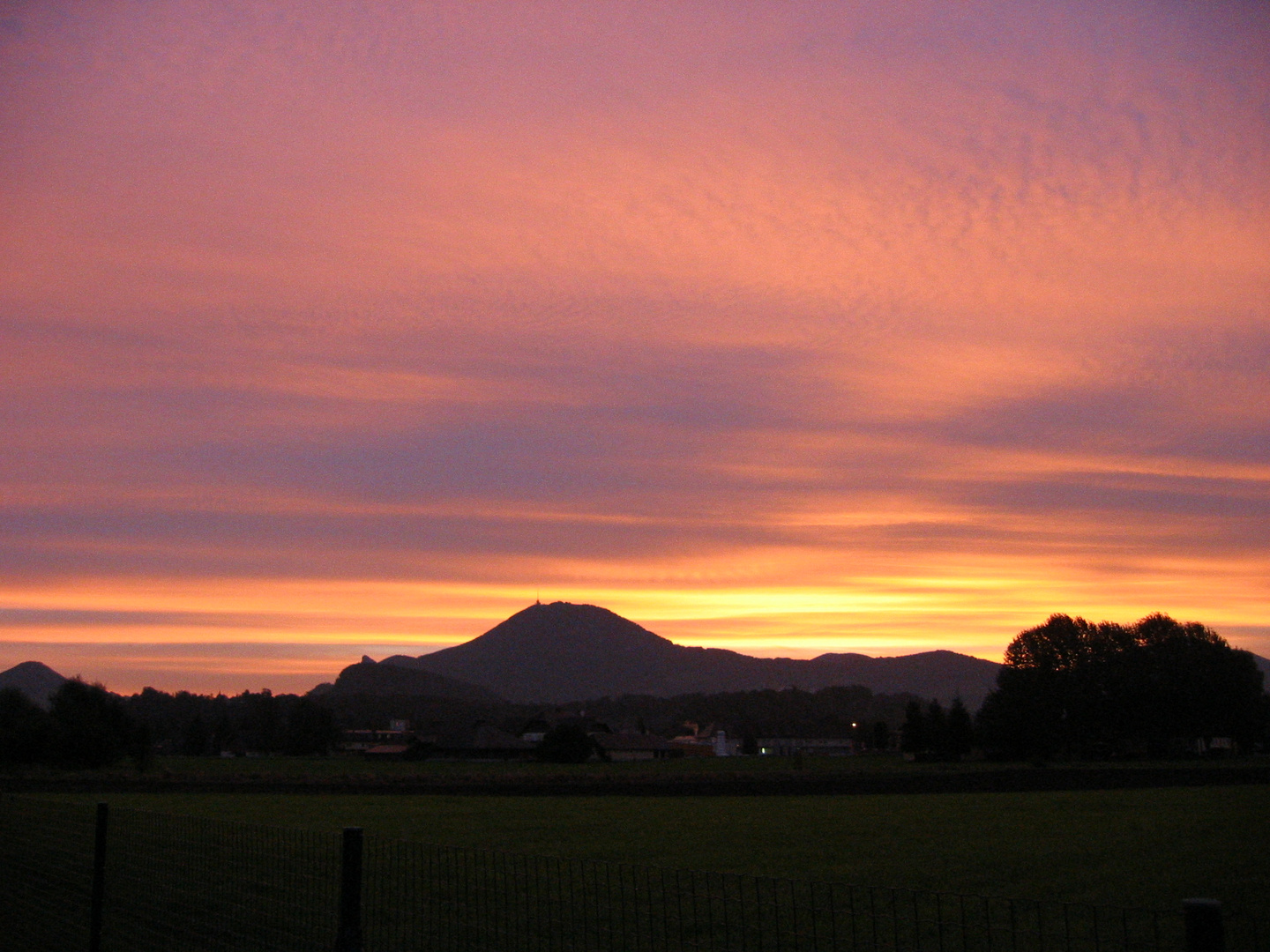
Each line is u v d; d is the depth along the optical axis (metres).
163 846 13.35
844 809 42.53
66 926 10.67
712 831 32.03
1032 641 113.38
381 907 10.80
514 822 36.09
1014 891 19.80
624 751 161.12
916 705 120.06
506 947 8.88
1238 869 22.14
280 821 35.69
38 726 78.19
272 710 171.75
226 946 9.49
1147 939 15.09
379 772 92.69
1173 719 108.00
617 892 17.27
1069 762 107.38
